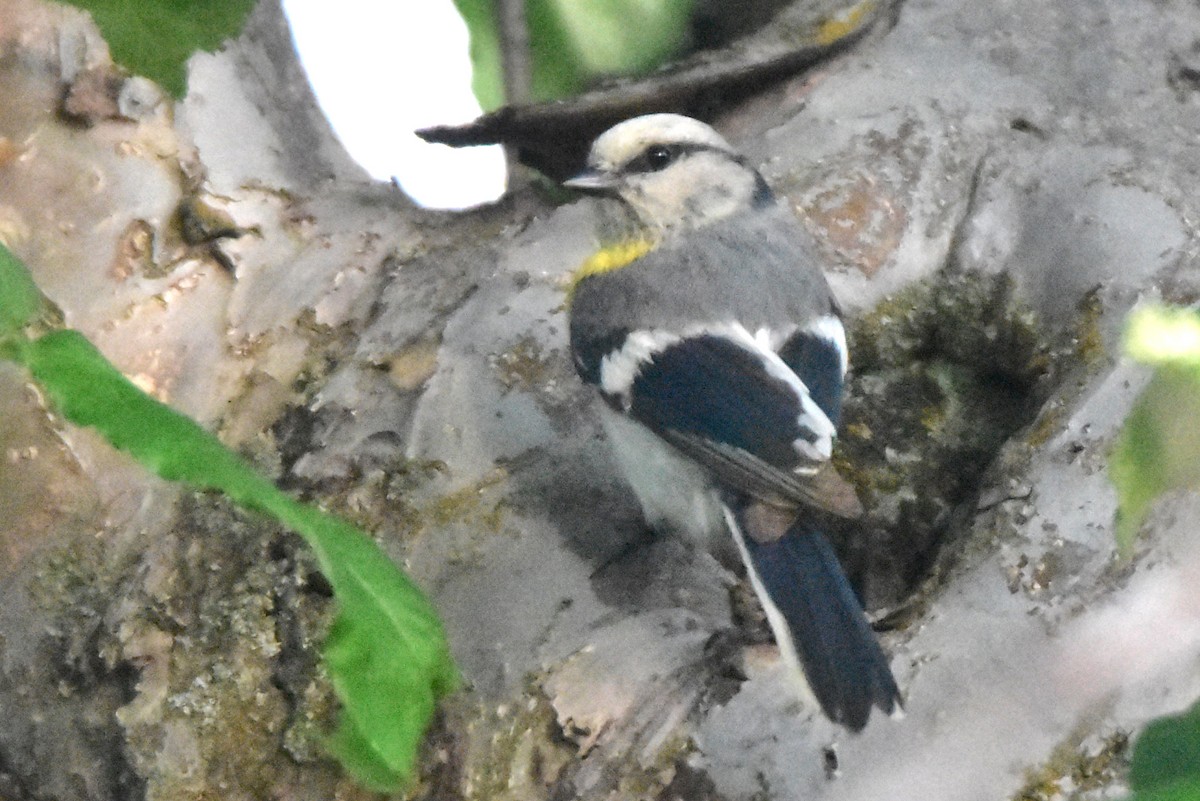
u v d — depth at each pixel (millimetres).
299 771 5906
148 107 7668
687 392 6164
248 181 7914
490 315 7203
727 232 6805
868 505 6844
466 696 5871
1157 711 5191
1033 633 5430
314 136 8391
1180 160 7402
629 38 9547
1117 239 6945
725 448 5926
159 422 3180
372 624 3834
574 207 7910
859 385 7230
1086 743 5172
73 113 7527
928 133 7859
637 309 6512
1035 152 7621
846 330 7230
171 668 6148
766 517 5637
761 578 5504
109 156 7582
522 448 6684
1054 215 7258
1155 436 3504
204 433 3273
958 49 8320
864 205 7551
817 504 5453
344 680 3953
